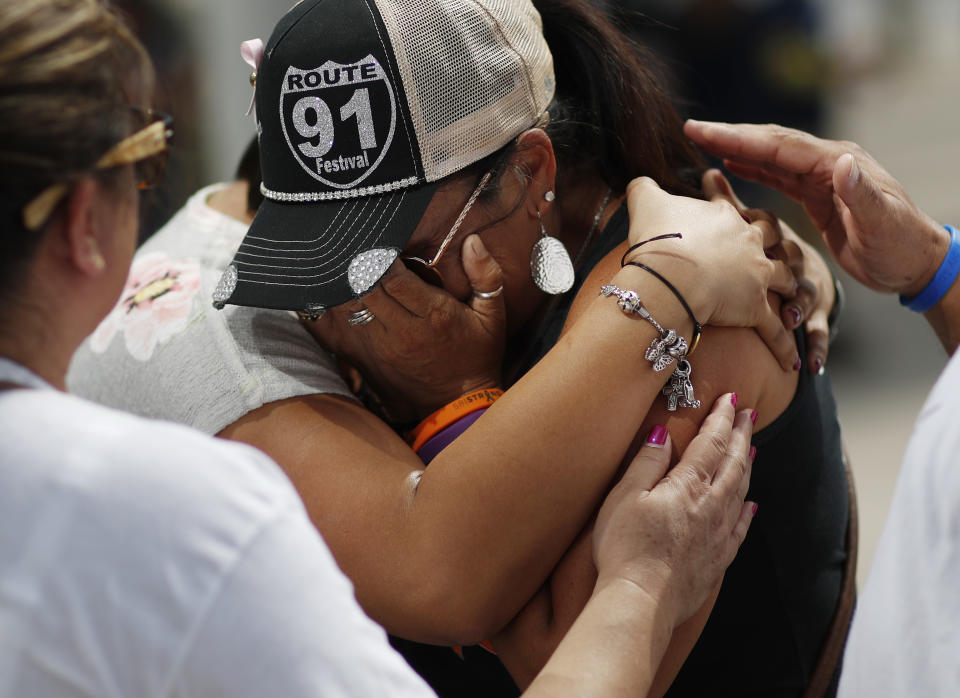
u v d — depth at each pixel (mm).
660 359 1830
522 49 1957
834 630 2289
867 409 6391
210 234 2348
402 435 2258
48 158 1254
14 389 1323
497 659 2174
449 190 1934
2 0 1251
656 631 1695
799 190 2418
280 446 1975
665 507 1776
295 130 1911
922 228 2266
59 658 1219
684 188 2324
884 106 14953
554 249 2068
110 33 1344
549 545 1842
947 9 16266
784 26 6777
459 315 2014
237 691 1231
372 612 1930
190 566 1231
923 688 1521
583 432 1795
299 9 1932
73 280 1376
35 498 1238
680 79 6527
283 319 2158
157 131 1424
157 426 1328
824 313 2361
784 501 2113
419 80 1844
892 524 1628
